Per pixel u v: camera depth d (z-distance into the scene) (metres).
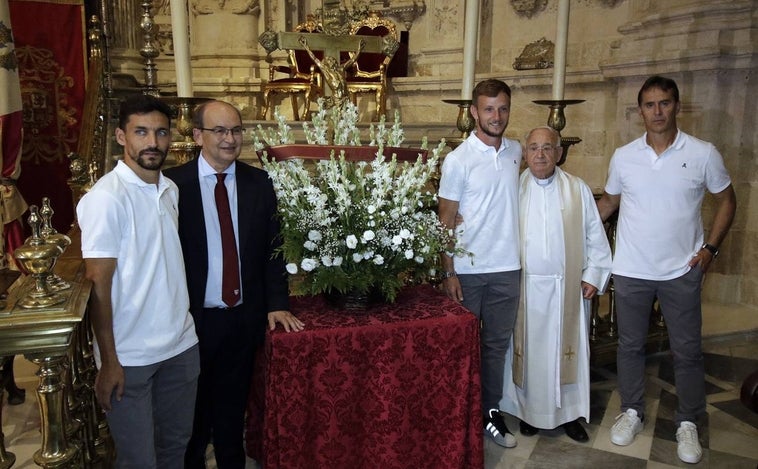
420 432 2.56
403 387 2.49
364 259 2.48
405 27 7.18
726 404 3.54
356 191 2.52
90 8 5.65
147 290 2.02
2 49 4.21
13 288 1.90
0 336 1.66
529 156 2.99
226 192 2.39
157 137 1.97
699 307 2.99
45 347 1.72
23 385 3.67
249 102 6.58
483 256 2.92
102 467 2.56
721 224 2.94
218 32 6.53
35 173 5.45
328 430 2.46
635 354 3.14
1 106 4.23
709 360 4.16
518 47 6.47
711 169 2.87
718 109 4.94
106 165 4.45
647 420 3.35
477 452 2.62
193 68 6.59
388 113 7.09
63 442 1.87
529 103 6.38
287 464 2.43
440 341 2.50
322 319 2.49
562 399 3.15
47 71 5.41
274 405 2.38
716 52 4.75
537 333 3.07
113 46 5.72
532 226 3.03
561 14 3.89
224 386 2.54
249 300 2.47
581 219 3.07
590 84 5.93
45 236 1.82
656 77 2.86
